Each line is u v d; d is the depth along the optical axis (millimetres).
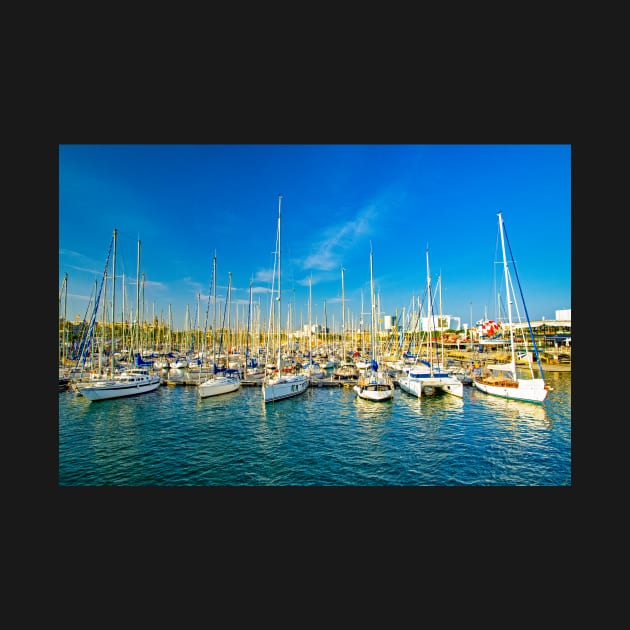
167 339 78438
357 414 28344
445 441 21406
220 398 35000
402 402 32688
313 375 47656
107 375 39000
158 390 39438
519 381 32750
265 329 57156
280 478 16344
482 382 36375
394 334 66500
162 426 24938
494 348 68250
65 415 28344
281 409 30188
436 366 41688
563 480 16219
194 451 19812
